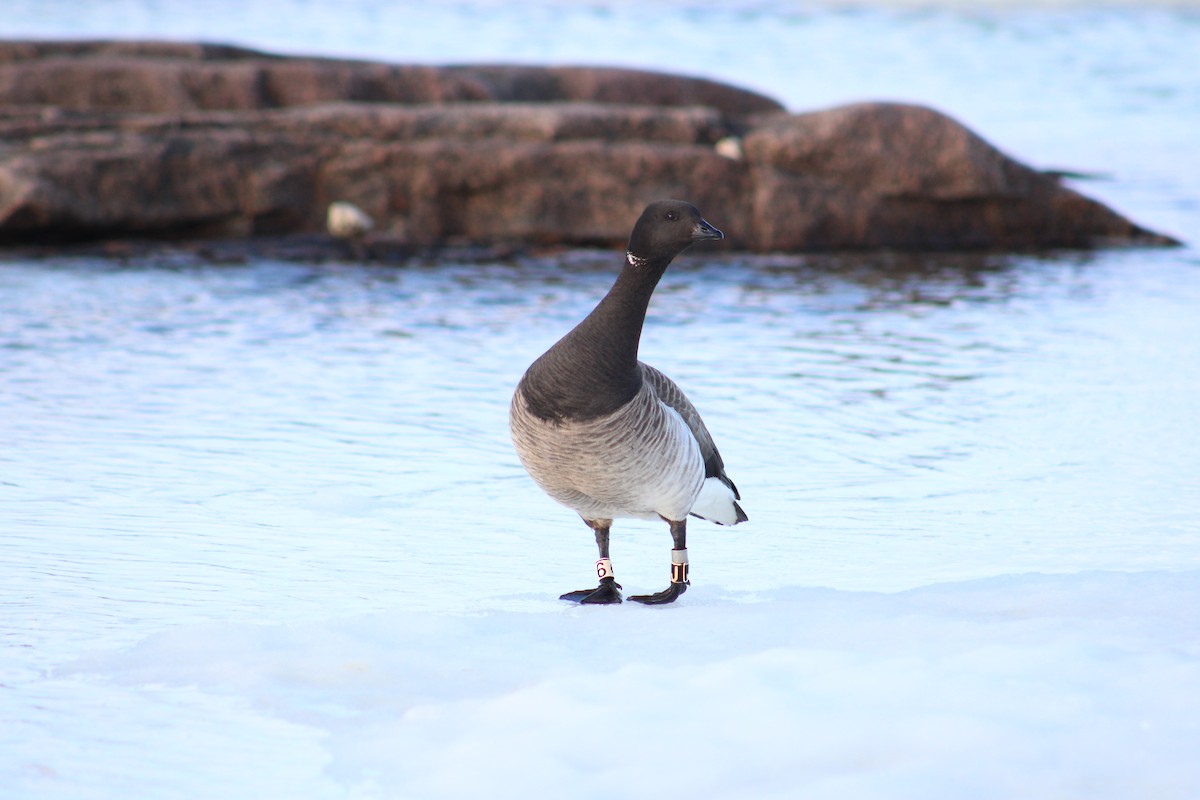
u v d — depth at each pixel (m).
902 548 10.20
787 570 9.72
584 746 5.76
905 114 27.42
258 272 23.81
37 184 24.91
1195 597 7.84
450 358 17.36
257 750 6.32
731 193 27.22
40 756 6.30
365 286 22.73
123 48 31.41
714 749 5.66
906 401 15.21
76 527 10.56
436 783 5.64
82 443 13.12
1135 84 55.88
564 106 28.23
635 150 26.97
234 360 17.03
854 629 7.46
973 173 27.30
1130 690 6.05
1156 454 12.96
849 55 68.00
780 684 6.27
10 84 29.23
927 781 5.29
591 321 8.23
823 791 5.25
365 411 14.65
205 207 26.31
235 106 29.69
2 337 18.02
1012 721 5.76
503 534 10.71
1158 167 35.94
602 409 8.12
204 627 7.86
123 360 16.91
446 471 12.48
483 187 27.08
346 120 27.27
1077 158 37.25
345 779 5.84
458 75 31.12
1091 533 10.46
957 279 23.89
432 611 8.73
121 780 6.05
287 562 9.84
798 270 24.95
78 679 7.30
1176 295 22.09
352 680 7.08
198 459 12.67
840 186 27.55
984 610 7.86
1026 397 15.38
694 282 23.53
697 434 9.10
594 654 7.38
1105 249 27.36
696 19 88.94
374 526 10.82
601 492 8.45
